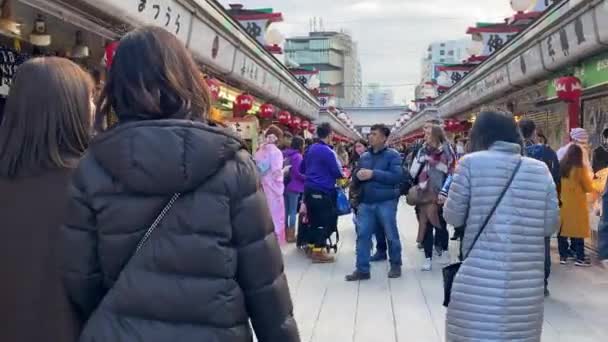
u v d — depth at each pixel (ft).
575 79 28.17
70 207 5.31
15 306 5.76
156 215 5.09
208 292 5.06
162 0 19.36
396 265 23.32
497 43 57.06
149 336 4.98
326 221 26.14
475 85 52.13
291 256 27.86
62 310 5.74
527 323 9.34
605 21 22.77
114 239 5.13
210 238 5.09
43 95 6.10
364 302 19.77
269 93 50.16
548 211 9.72
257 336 5.59
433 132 24.53
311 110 85.61
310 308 19.08
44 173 6.02
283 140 33.30
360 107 213.87
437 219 24.34
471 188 9.70
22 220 5.89
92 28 17.99
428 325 17.39
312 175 26.25
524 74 36.14
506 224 9.39
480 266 9.39
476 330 9.24
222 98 35.78
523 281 9.36
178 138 4.94
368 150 23.53
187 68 5.55
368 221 23.00
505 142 9.86
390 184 22.86
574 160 24.16
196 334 5.03
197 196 5.10
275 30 57.36
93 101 6.62
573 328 16.84
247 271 5.33
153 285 5.02
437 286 21.90
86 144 6.35
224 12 27.91
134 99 5.28
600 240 15.08
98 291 5.44
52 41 21.26
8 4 16.30
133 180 4.96
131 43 5.45
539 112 41.60
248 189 5.30
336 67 349.00
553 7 27.86
